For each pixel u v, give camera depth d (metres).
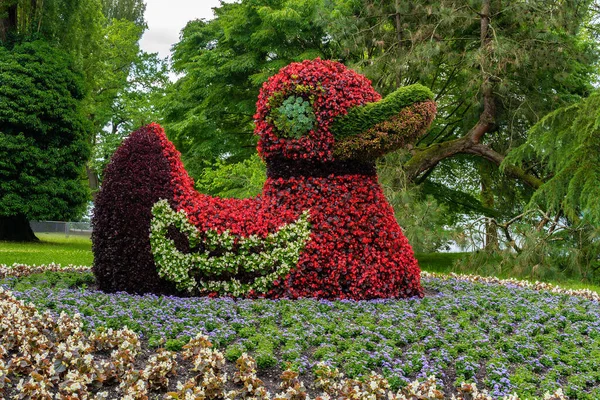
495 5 15.48
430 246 12.44
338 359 4.48
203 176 19.83
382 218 6.96
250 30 19.30
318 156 6.77
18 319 4.62
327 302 6.31
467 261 12.48
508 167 16.39
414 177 16.84
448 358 4.75
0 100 18.69
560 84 17.17
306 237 6.65
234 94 20.75
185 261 6.47
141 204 6.55
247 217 6.70
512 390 4.27
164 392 3.89
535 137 12.30
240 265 6.56
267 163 7.20
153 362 4.06
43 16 20.94
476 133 15.91
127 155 6.74
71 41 21.97
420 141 19.59
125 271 6.54
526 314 6.36
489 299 7.00
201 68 20.28
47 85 19.67
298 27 18.03
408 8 15.98
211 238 6.51
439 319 6.00
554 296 7.76
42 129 19.33
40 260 12.44
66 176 20.52
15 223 21.38
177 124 20.12
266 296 6.55
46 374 3.88
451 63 16.16
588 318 6.42
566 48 14.87
